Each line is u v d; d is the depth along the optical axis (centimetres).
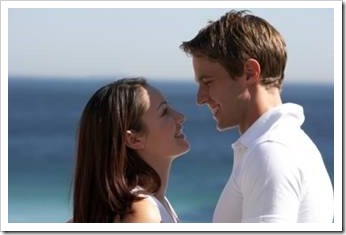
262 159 351
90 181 380
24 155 3278
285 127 362
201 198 2767
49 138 3478
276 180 346
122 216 371
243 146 365
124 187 373
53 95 3719
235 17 383
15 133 3534
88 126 383
